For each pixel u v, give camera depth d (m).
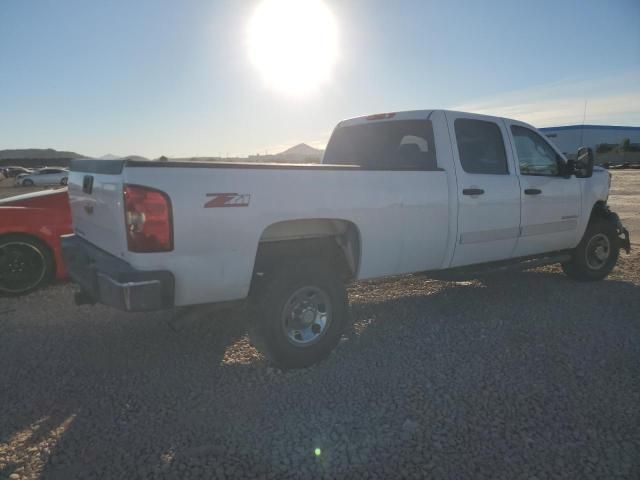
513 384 3.88
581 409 3.52
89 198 4.22
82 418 3.42
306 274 4.06
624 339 4.77
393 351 4.54
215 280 3.70
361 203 4.36
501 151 5.71
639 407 3.54
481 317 5.43
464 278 5.48
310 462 2.95
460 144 5.30
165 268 3.50
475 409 3.52
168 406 3.58
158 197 3.42
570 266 6.86
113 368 4.21
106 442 3.14
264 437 3.19
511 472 2.87
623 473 2.86
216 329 5.12
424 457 3.00
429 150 5.21
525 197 5.75
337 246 4.56
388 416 3.44
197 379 4.00
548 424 3.34
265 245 4.17
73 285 6.66
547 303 5.93
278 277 3.98
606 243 6.96
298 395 3.74
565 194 6.26
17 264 6.13
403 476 2.83
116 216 3.58
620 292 6.41
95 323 5.30
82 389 3.83
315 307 4.20
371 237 4.46
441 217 4.96
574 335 4.88
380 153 5.76
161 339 4.86
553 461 2.96
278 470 2.88
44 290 6.44
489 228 5.42
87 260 4.12
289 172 3.96
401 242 4.70
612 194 20.44
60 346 4.68
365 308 5.77
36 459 2.98
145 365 4.27
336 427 3.31
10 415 3.46
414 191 4.73
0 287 6.06
